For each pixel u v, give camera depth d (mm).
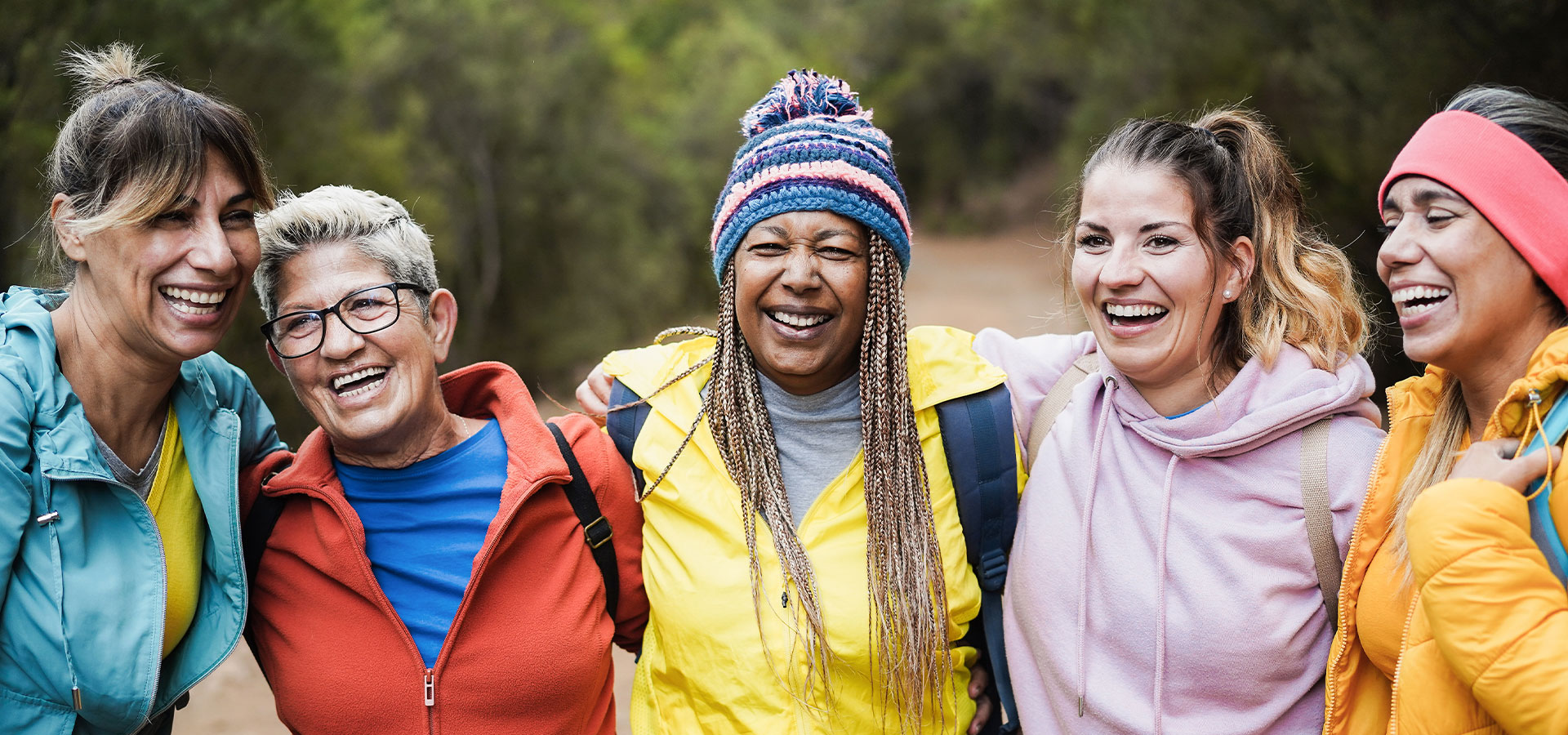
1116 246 2309
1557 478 1824
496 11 19750
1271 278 2348
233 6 11477
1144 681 2256
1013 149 45844
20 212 9852
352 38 16438
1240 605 2184
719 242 2400
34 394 2061
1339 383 2252
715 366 2471
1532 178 1938
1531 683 1698
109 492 2137
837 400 2500
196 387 2330
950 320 25500
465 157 19609
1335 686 2160
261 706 5824
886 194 2332
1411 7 9594
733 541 2369
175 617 2260
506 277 20359
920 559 2338
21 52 9898
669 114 28453
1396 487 2121
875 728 2342
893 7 46625
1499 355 2010
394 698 2264
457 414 2676
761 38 31188
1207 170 2303
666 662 2424
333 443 2447
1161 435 2305
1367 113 9930
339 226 2316
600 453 2518
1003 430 2480
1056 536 2369
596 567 2461
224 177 2133
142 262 2074
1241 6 12734
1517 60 8633
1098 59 19812
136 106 2059
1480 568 1758
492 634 2297
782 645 2295
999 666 2514
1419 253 2012
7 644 2051
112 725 2139
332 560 2309
